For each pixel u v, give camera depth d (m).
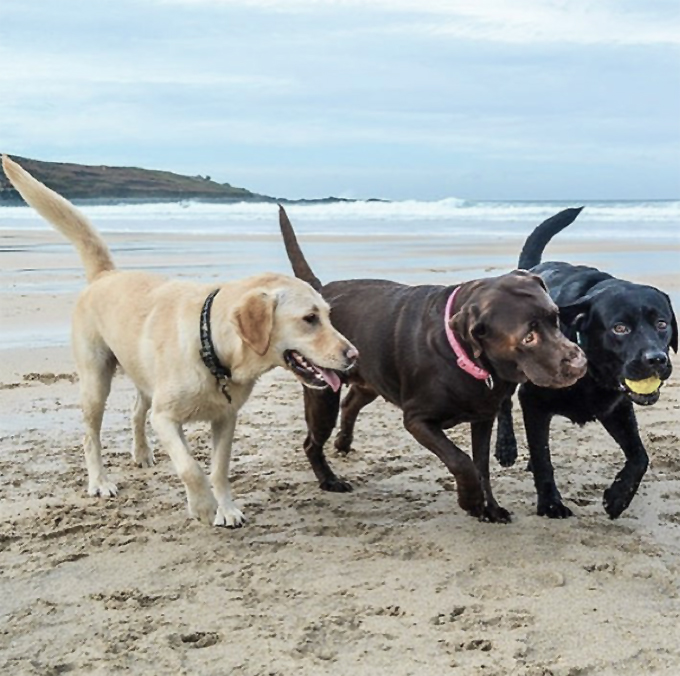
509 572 1.92
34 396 3.34
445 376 2.09
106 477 2.47
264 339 2.06
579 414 2.28
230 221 14.64
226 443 2.25
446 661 1.55
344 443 2.77
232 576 1.90
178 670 1.54
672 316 2.19
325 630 1.67
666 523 2.22
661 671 1.53
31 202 2.63
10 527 2.17
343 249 8.53
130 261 7.16
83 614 1.74
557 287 2.46
